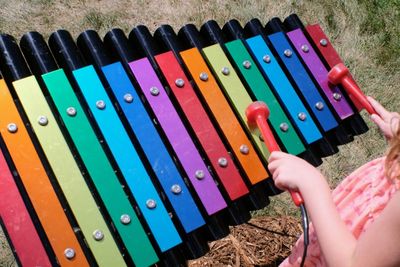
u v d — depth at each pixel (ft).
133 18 11.63
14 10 11.30
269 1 12.29
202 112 6.19
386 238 3.71
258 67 6.82
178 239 5.63
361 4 12.56
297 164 4.78
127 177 5.72
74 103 5.85
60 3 11.57
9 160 5.57
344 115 6.82
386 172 4.41
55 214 5.34
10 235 5.19
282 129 6.47
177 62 6.38
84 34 6.55
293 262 6.06
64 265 5.25
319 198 4.47
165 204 6.04
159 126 6.26
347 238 4.23
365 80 11.32
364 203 5.27
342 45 11.87
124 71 6.17
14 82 5.79
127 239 5.49
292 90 6.68
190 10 11.89
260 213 9.20
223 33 7.22
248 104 6.41
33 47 6.29
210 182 5.93
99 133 6.09
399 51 11.85
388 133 5.91
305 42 7.10
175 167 5.85
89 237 5.39
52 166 5.52
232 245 8.56
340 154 10.25
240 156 6.13
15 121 5.58
